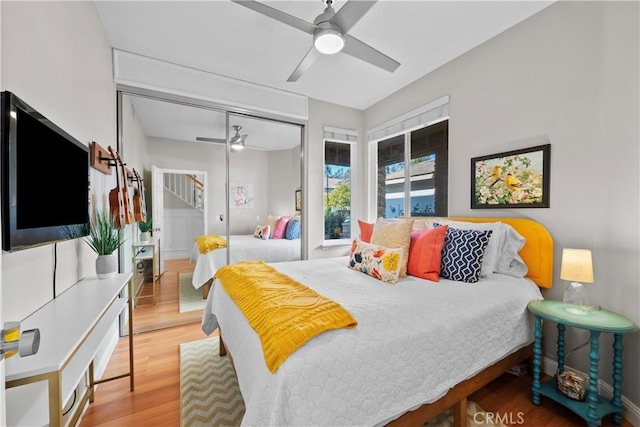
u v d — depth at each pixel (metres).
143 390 1.75
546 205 1.97
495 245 1.99
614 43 1.64
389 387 1.15
